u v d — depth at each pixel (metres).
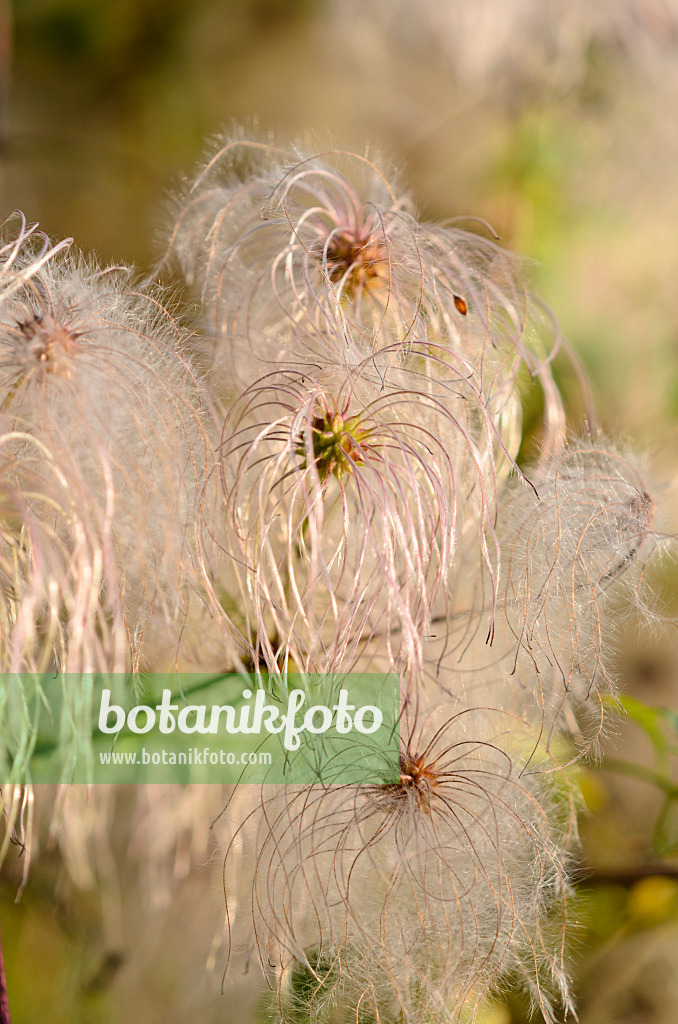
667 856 0.41
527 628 0.36
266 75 0.56
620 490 0.37
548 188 0.51
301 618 0.36
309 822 0.36
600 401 0.46
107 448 0.35
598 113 0.53
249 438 0.36
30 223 0.36
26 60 0.55
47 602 0.36
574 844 0.37
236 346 0.37
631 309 0.49
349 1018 0.36
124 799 0.42
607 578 0.36
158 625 0.36
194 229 0.38
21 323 0.35
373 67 0.55
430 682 0.36
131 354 0.35
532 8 0.53
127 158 0.49
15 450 0.35
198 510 0.36
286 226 0.37
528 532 0.36
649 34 0.53
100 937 0.41
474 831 0.36
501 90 0.53
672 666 0.43
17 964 0.41
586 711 0.36
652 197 0.52
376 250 0.37
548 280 0.47
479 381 0.37
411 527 0.35
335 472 0.36
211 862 0.38
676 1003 0.41
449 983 0.35
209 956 0.39
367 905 0.36
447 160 0.52
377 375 0.36
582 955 0.40
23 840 0.35
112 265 0.36
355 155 0.38
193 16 0.56
